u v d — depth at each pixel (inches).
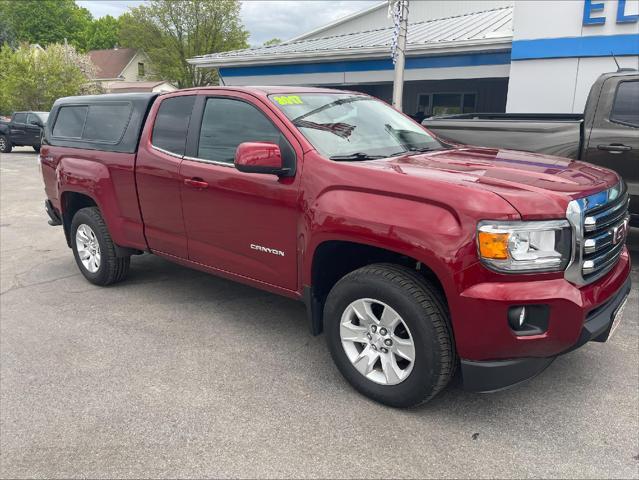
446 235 104.7
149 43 2101.4
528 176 115.3
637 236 262.8
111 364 145.9
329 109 152.7
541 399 124.6
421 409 121.4
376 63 623.2
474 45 530.3
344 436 112.3
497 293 101.5
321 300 136.1
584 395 126.0
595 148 216.4
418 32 671.8
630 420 115.9
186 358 148.6
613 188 121.0
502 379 107.7
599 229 113.2
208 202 154.3
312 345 156.0
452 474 100.3
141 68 2370.8
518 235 100.6
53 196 218.8
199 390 131.6
